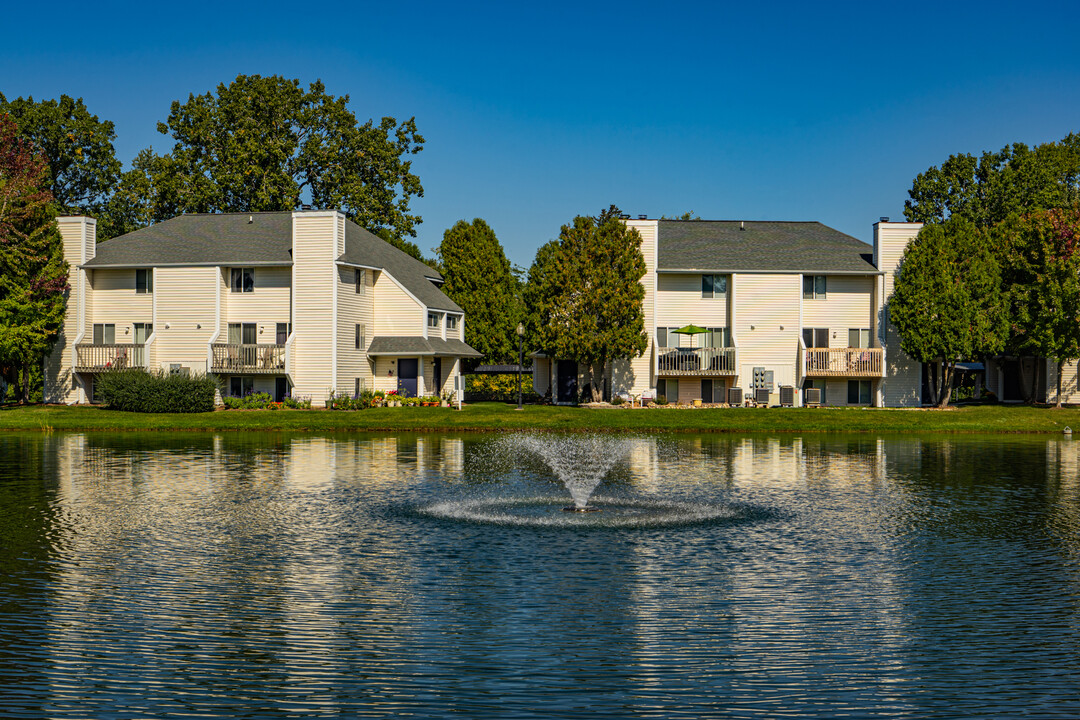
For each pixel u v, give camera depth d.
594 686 12.09
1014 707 11.49
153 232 64.62
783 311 61.41
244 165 79.62
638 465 34.47
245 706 11.48
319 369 58.44
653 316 61.06
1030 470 32.94
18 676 12.34
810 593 16.14
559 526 21.92
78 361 61.25
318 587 16.39
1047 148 96.50
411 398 59.69
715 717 11.21
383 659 12.97
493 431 49.66
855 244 64.81
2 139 65.44
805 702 11.63
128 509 23.92
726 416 53.91
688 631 14.13
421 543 20.00
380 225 83.94
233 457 36.53
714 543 20.11
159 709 11.41
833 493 27.33
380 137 84.81
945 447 42.16
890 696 11.80
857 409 56.94
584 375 63.66
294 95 83.25
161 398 55.22
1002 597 15.90
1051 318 56.78
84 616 14.72
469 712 11.33
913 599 15.76
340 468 32.91
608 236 58.53
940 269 57.50
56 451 38.75
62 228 61.94
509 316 76.12
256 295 60.19
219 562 18.16
